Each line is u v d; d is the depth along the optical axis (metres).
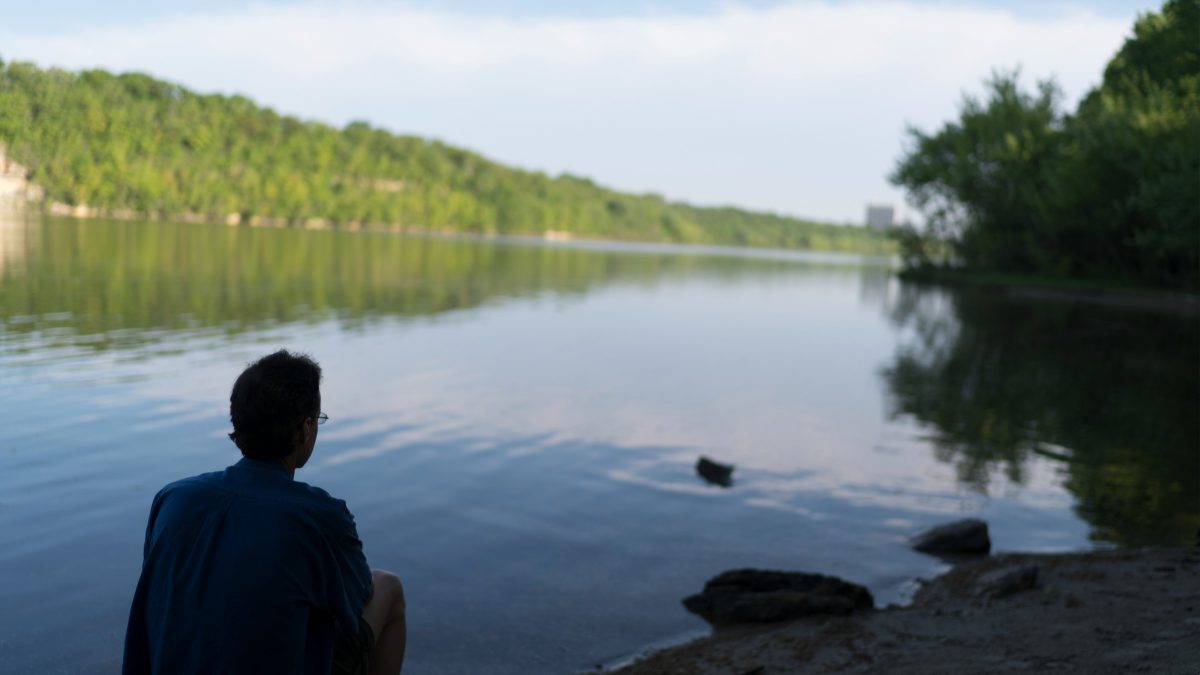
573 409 11.85
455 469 8.58
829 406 13.13
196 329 17.06
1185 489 8.85
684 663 4.68
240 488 1.97
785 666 4.55
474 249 84.69
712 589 5.72
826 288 48.25
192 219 92.56
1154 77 49.56
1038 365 18.56
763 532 7.20
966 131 58.34
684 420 11.58
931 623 5.15
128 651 1.98
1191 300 41.81
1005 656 4.39
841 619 5.33
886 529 7.39
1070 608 5.18
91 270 27.62
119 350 13.98
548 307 27.34
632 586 5.91
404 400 11.75
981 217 58.84
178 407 10.16
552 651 4.86
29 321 16.61
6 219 41.06
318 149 158.38
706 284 46.59
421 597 5.54
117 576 5.46
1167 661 4.05
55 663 4.36
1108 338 24.97
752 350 19.53
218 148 109.56
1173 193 40.06
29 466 7.68
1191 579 5.68
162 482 7.43
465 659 4.73
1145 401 14.28
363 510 7.20
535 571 6.09
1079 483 9.02
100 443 8.52
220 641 1.85
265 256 44.25
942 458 10.01
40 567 5.54
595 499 7.87
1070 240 52.91
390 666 2.28
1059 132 54.28
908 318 30.34
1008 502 8.30
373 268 41.88
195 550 1.91
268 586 1.87
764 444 10.41
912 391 14.76
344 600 2.01
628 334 21.16
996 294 46.91
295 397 2.04
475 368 14.78
